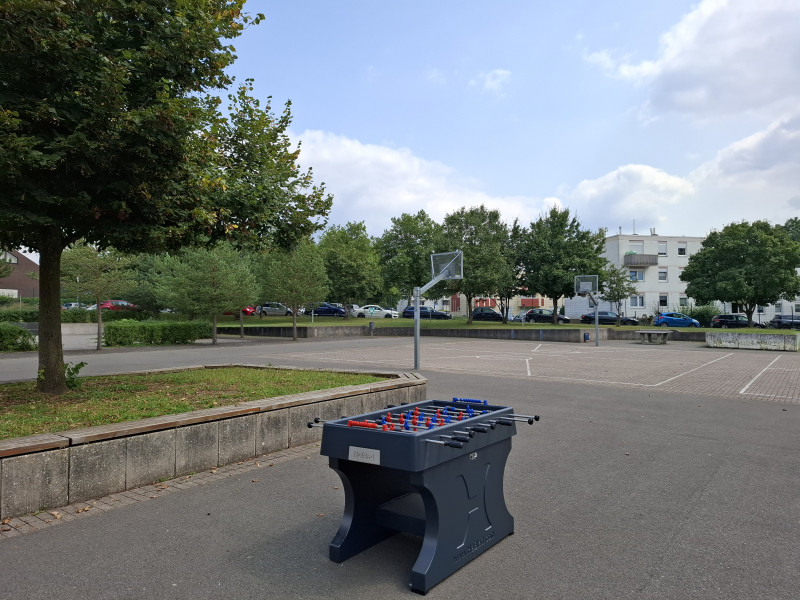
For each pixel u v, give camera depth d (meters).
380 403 8.45
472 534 3.79
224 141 8.59
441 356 21.19
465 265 36.59
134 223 6.56
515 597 3.29
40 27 5.39
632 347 27.42
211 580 3.49
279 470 5.93
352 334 36.84
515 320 55.66
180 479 5.58
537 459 6.45
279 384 8.81
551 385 12.84
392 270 38.94
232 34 7.19
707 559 3.82
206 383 8.85
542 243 40.69
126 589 3.36
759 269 40.41
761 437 7.60
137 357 20.58
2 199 5.45
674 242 57.56
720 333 27.14
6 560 3.74
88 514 4.61
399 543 4.09
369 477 3.97
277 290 31.27
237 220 8.13
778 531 4.32
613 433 7.84
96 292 23.55
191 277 26.89
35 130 5.92
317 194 9.30
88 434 4.93
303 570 3.64
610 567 3.69
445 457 3.47
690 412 9.49
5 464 4.44
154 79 6.49
